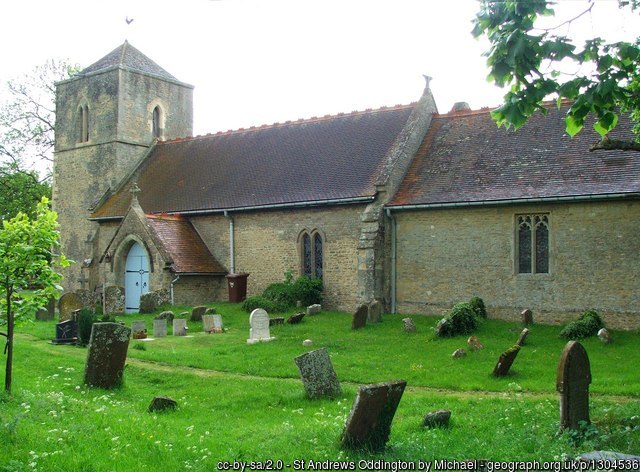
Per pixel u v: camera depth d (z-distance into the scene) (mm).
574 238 21953
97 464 7816
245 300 27109
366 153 28094
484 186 23906
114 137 36031
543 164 23594
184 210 31016
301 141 31375
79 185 37469
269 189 29172
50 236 12117
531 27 9484
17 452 8016
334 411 12047
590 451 8586
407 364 16688
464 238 24031
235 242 29781
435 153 26859
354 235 26328
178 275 28078
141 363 17484
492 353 17516
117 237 29953
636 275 20844
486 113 27547
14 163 51406
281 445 9250
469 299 23828
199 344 20359
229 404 13008
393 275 25406
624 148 11586
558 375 9773
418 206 24484
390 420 9297
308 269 27859
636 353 17250
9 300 11852
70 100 38219
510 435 9727
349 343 19516
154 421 10508
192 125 40219
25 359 17281
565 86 9398
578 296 21828
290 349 18859
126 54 37656
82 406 11289
